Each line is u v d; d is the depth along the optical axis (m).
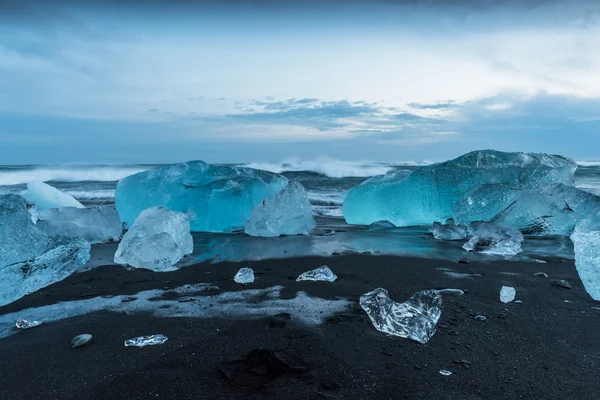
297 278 3.41
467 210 5.73
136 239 4.02
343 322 2.45
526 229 5.45
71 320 2.53
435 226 5.41
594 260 2.93
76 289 3.18
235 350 2.08
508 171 6.17
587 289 2.95
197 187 6.10
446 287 3.17
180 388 1.75
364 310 2.63
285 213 5.61
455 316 2.58
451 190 6.13
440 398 1.69
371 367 1.93
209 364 1.95
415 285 3.21
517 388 1.78
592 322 2.49
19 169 18.27
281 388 1.75
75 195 11.55
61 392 1.74
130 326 2.41
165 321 2.48
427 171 6.30
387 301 2.51
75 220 5.07
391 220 6.46
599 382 1.82
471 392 1.74
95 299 2.93
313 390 1.74
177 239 4.28
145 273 3.67
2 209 3.35
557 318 2.55
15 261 3.25
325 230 6.06
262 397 1.68
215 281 3.38
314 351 2.07
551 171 6.15
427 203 6.18
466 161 6.31
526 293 3.03
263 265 3.91
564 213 5.34
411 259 4.09
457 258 4.13
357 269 3.69
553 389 1.77
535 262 3.96
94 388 1.76
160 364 1.95
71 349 2.12
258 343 2.15
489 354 2.08
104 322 2.47
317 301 2.83
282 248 4.67
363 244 4.86
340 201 10.15
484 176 6.14
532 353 2.09
